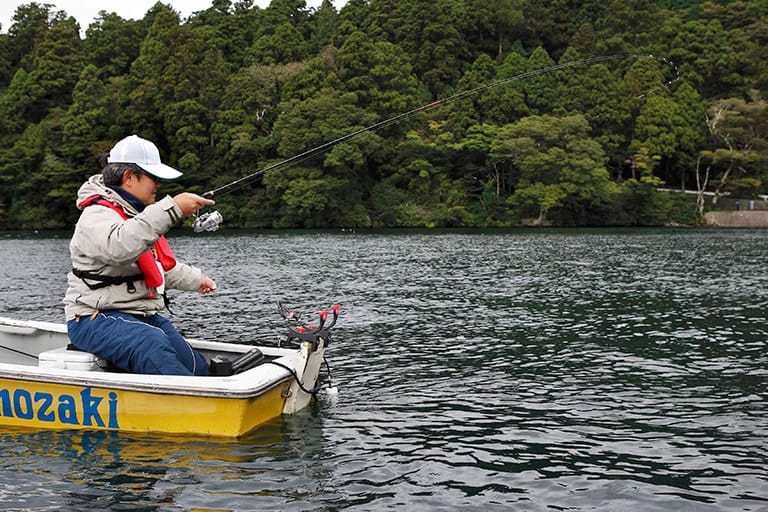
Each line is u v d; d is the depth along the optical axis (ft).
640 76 232.53
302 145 191.31
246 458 17.20
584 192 194.49
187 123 199.82
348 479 16.33
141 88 205.16
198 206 18.33
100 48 265.95
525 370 27.17
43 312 42.37
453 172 213.66
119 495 15.07
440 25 256.93
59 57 222.48
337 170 193.88
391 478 16.49
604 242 118.52
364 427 19.94
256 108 210.18
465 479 16.58
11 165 188.55
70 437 18.24
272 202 193.36
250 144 194.18
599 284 55.88
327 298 47.65
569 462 17.75
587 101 221.87
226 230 173.99
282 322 37.81
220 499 15.02
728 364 28.07
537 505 15.25
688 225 204.85
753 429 20.29
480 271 67.77
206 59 210.38
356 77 209.77
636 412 21.86
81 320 19.06
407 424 20.39
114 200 18.80
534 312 41.42
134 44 270.26
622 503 15.40
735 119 215.72
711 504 15.38
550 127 199.21
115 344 18.74
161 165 19.43
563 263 76.84
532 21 298.35
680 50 243.40
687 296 48.26
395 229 180.14
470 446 18.74
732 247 104.12
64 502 14.73
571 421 20.97
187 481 15.83
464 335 34.24
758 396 23.59
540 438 19.47
